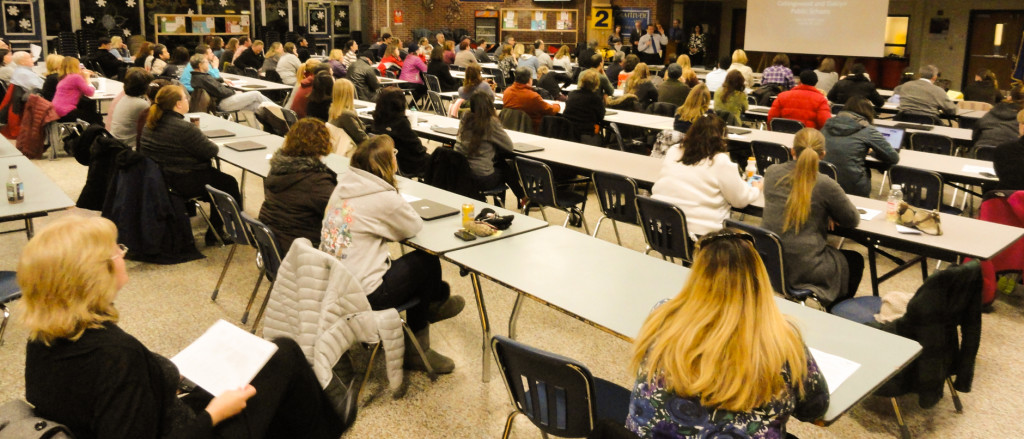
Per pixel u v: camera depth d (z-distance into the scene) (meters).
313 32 17.61
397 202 3.13
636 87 8.68
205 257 4.90
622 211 4.47
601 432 1.88
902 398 3.26
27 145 7.48
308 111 6.33
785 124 6.93
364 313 2.87
